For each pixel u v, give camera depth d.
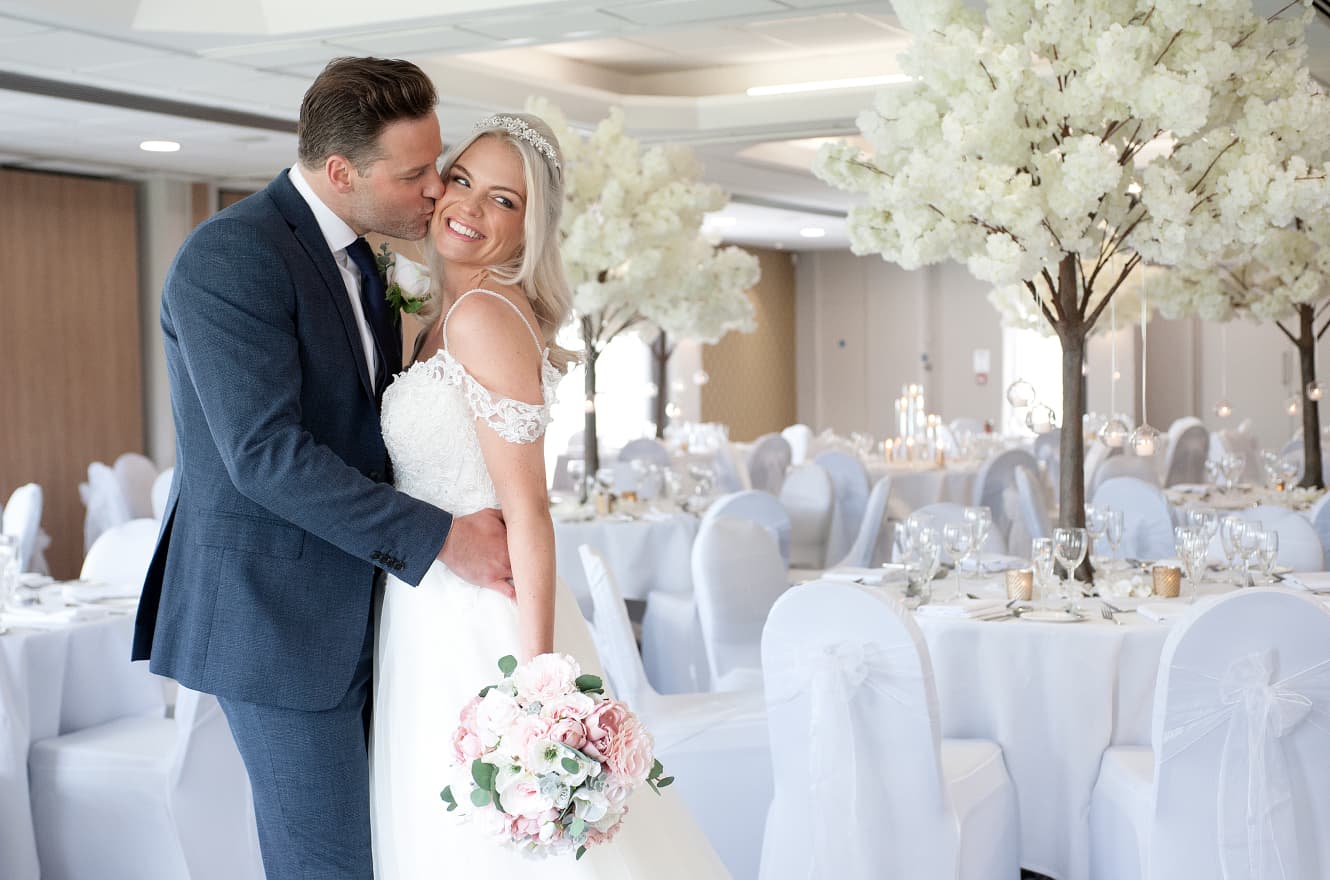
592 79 9.44
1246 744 2.95
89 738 4.02
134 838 3.85
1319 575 4.34
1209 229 3.98
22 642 3.91
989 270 3.87
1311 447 7.32
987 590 4.32
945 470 9.93
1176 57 3.96
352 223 2.34
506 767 1.94
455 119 8.45
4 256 9.92
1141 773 3.38
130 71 6.82
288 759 2.27
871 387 17.98
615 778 1.96
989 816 3.54
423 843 2.27
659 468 8.21
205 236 2.19
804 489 7.74
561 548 6.37
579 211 6.31
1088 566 4.39
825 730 3.11
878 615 3.08
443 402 2.29
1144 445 4.38
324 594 2.28
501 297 2.31
